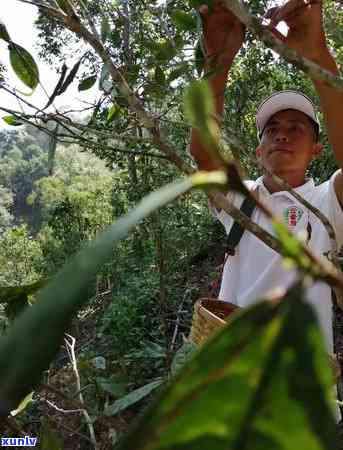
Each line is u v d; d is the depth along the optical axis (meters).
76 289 0.22
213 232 7.41
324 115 1.58
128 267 6.90
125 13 1.89
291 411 0.25
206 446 0.26
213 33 1.42
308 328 0.25
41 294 0.22
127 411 2.65
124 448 0.26
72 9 0.99
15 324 0.22
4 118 1.49
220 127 1.23
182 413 0.26
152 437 0.26
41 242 14.53
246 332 0.27
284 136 1.96
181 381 0.27
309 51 1.34
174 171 5.50
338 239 1.86
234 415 0.26
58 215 12.46
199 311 1.56
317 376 0.24
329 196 1.83
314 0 1.32
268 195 1.88
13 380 0.20
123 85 1.00
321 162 5.35
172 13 1.40
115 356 5.04
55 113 1.38
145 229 5.74
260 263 1.80
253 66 4.96
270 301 0.27
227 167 0.30
